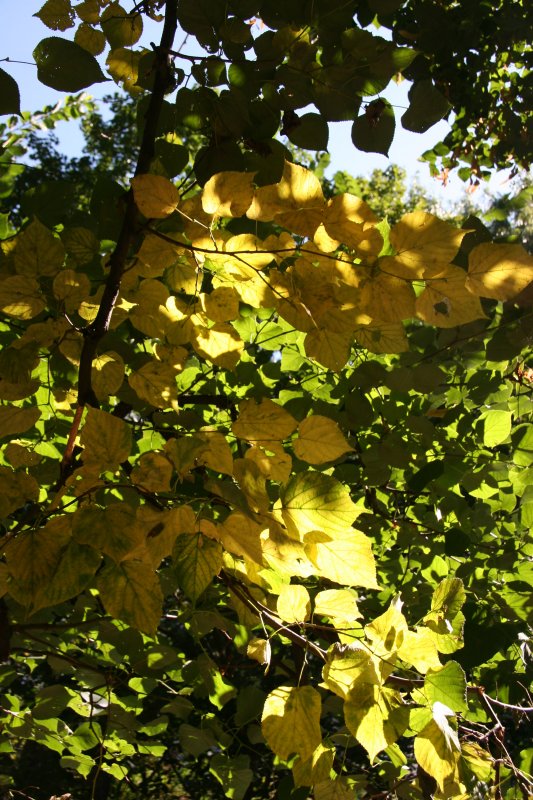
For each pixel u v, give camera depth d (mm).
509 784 2504
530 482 3068
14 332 2363
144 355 2125
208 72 1789
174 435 2455
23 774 7457
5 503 1208
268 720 1232
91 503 1154
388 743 1209
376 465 2820
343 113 1825
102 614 3391
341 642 1282
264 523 1214
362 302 1314
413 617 2975
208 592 2662
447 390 3377
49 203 1910
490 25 3260
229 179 1223
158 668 2664
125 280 1586
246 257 1357
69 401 1739
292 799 2338
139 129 1911
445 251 1219
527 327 2363
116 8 1939
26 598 1117
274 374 3146
